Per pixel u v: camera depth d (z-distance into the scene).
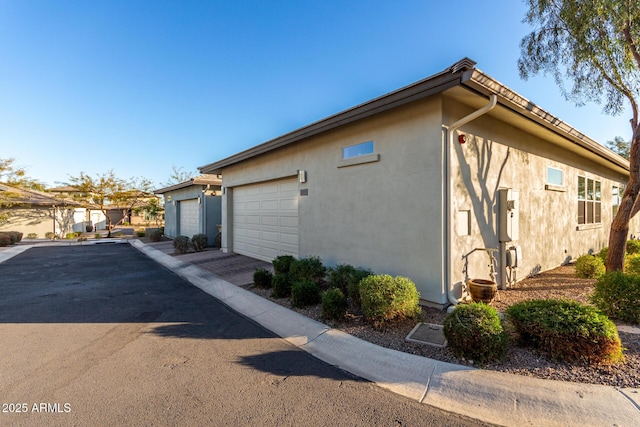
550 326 3.13
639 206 5.78
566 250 8.98
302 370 3.32
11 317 5.11
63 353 3.72
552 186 8.03
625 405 2.41
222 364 3.46
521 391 2.66
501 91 4.47
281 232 8.99
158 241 17.91
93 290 7.05
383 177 5.67
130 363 3.46
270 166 9.15
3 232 17.47
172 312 5.43
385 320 4.28
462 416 2.50
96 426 2.36
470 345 3.16
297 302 5.26
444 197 4.81
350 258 6.37
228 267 9.23
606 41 5.20
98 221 31.25
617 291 4.13
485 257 5.73
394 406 2.65
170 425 2.38
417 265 5.10
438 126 4.79
